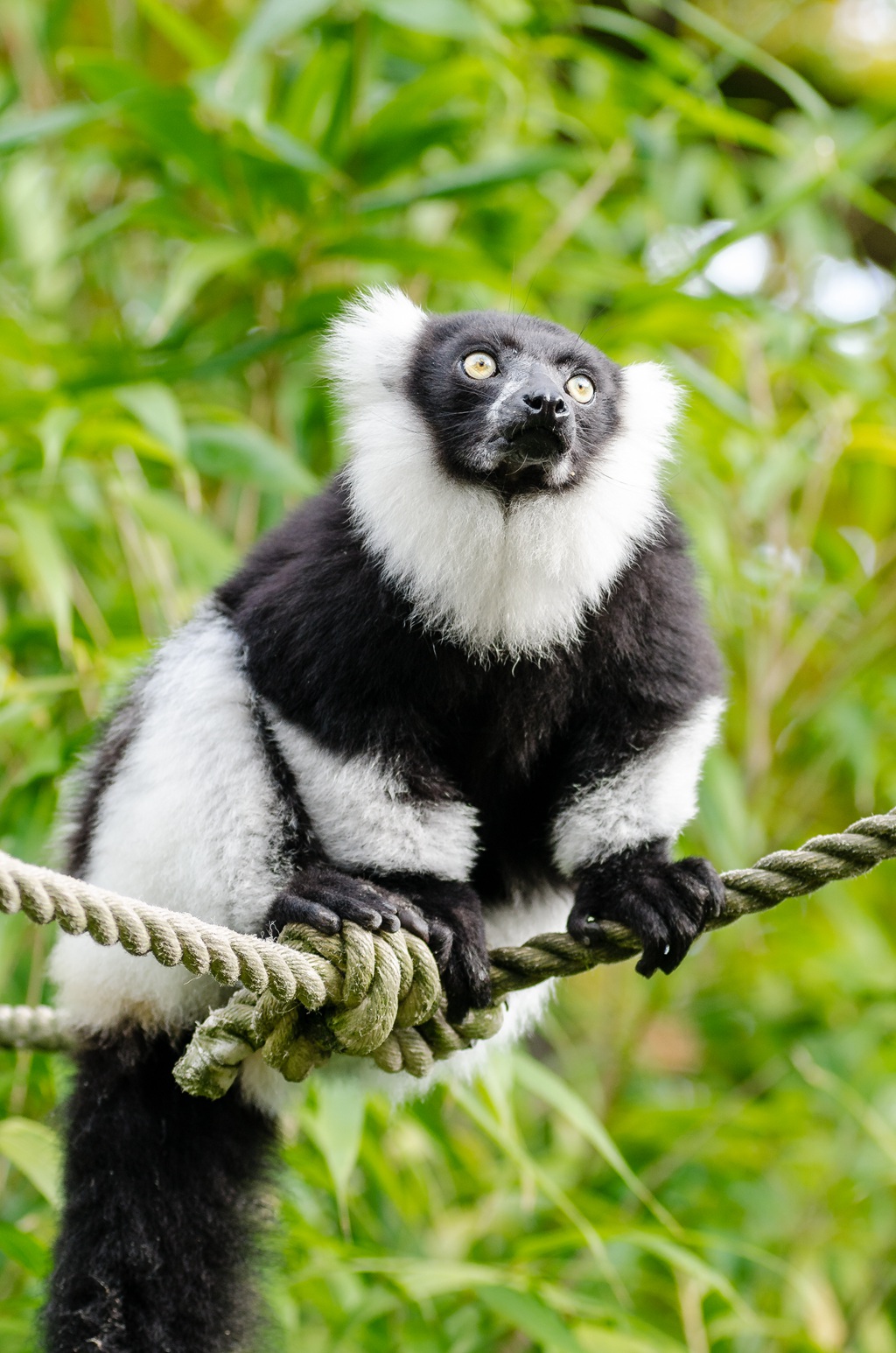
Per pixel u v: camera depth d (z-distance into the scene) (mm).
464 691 7629
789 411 13227
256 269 11969
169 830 7406
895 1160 10688
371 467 7867
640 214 13625
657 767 7488
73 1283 7316
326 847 7312
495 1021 7059
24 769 10133
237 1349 7441
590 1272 10938
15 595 12812
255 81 10984
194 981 7605
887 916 14555
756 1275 11750
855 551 13188
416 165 12188
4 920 9336
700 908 6898
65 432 9734
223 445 10711
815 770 13148
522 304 11742
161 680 7953
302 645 7336
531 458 7613
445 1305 10469
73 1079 7984
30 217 13141
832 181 11914
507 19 12289
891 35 16406
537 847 8203
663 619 7809
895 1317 12289
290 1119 8883
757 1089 12930
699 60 14188
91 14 15008
